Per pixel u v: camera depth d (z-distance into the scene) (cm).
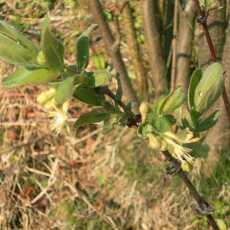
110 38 103
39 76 43
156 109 45
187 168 47
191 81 47
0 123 132
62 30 138
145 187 117
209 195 109
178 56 105
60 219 119
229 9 99
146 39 107
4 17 141
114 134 124
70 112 126
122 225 115
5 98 134
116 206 118
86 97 45
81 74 43
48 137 128
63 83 42
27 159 127
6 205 122
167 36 112
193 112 48
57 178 123
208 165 111
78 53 45
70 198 120
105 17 103
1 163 127
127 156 121
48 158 126
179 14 104
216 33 94
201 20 64
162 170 117
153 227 113
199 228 108
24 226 120
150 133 44
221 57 96
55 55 43
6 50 43
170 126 44
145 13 103
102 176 121
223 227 71
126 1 105
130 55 120
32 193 124
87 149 125
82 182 122
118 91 47
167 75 113
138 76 117
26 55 44
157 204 114
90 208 118
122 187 118
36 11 142
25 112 132
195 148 47
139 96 123
